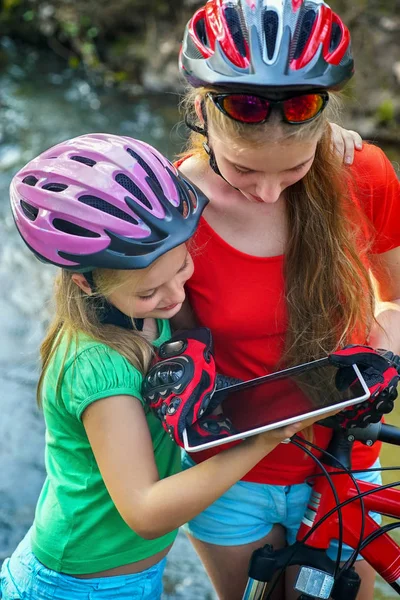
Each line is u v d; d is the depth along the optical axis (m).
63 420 1.93
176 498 1.71
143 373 1.84
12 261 4.85
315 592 1.91
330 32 1.70
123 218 1.73
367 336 2.05
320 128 1.69
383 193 1.97
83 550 1.98
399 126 5.43
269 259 1.94
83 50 6.68
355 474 2.17
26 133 5.99
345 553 2.16
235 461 1.72
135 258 1.71
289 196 1.91
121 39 6.56
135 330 1.89
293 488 2.14
